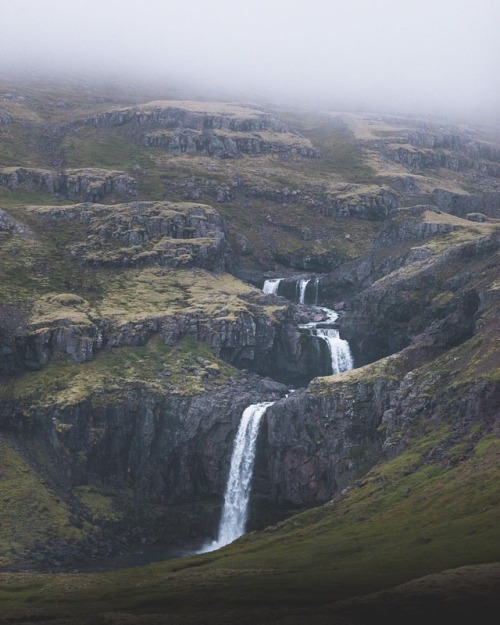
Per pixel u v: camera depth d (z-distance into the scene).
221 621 194.38
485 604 181.38
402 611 183.50
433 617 177.75
